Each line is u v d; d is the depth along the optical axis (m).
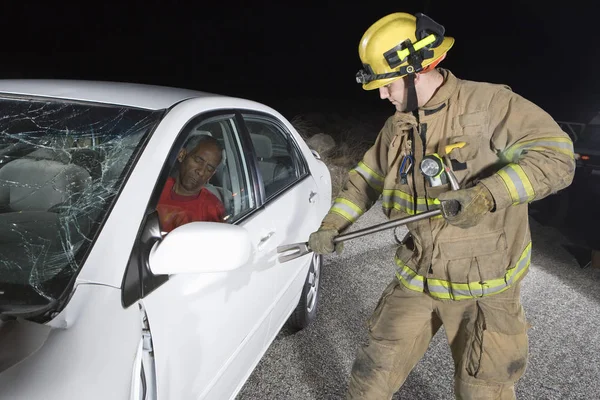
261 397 2.50
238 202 2.15
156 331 1.38
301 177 2.99
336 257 4.48
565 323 3.57
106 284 1.28
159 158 1.62
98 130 1.76
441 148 1.63
